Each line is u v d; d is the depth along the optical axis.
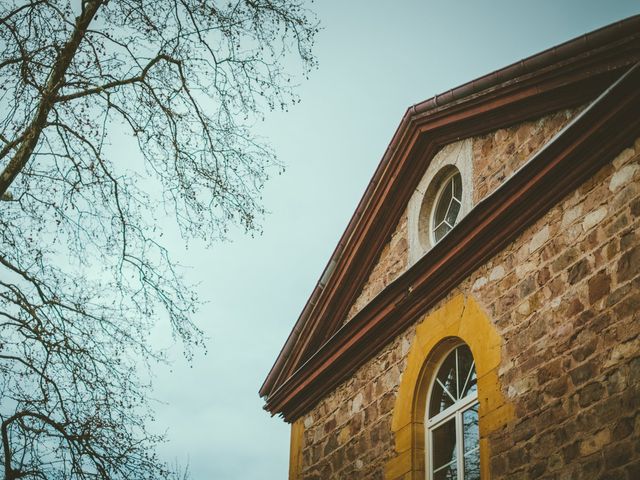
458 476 7.02
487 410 6.61
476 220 7.24
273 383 10.85
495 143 7.94
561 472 5.70
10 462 6.57
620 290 5.72
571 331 6.04
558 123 7.17
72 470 6.76
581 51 6.75
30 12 6.95
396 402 8.12
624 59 6.44
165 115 7.46
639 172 5.87
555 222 6.57
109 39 7.22
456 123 8.46
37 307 6.97
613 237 5.93
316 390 9.84
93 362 7.04
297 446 9.88
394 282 8.20
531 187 6.70
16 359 6.81
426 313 8.07
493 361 6.73
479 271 7.37
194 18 7.51
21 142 6.91
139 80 7.40
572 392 5.84
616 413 5.42
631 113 5.95
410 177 9.23
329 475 8.97
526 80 7.38
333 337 9.21
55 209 7.10
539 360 6.25
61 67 6.95
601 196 6.16
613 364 5.57
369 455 8.33
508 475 6.16
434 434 7.59
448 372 7.69
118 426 7.04
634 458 5.19
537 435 6.01
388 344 8.66
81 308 7.11
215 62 7.64
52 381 6.92
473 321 7.18
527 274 6.71
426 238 8.81
